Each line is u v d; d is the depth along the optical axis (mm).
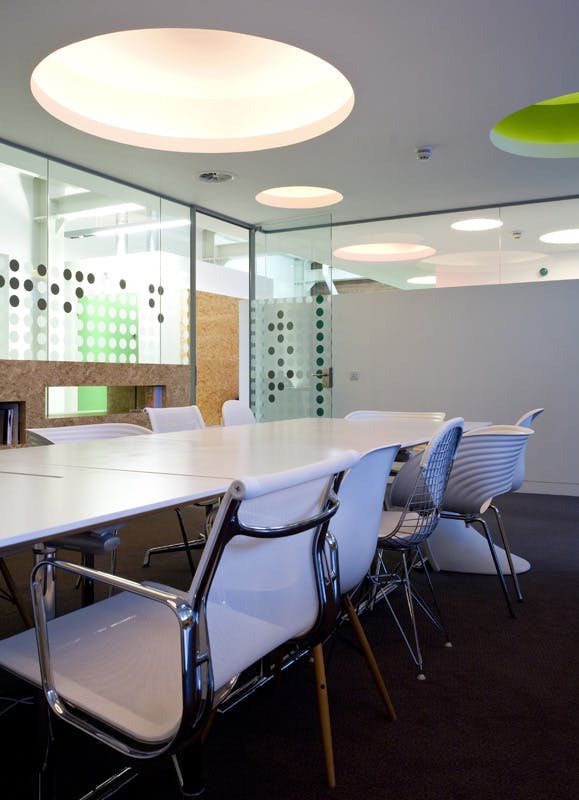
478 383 6473
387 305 6891
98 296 5574
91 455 2326
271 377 7215
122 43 4066
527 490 6188
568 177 5531
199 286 9945
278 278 7117
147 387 6289
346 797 1605
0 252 4762
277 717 2012
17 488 1604
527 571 3547
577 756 1787
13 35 3195
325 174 5426
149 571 3512
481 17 3018
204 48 4125
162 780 1666
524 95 3861
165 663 1288
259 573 1295
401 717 2006
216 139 4930
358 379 7027
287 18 3033
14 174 4832
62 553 3887
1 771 1717
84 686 1208
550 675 2295
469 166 5211
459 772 1712
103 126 4633
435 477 2312
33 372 4980
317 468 1278
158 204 6141
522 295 6297
